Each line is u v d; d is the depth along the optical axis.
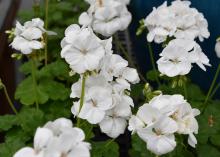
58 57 0.97
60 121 0.51
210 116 0.76
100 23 0.84
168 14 0.79
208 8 0.93
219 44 0.78
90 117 0.58
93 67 0.56
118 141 0.85
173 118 0.57
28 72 0.90
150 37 0.80
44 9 1.11
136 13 1.18
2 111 0.95
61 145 0.47
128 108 0.60
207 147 0.73
